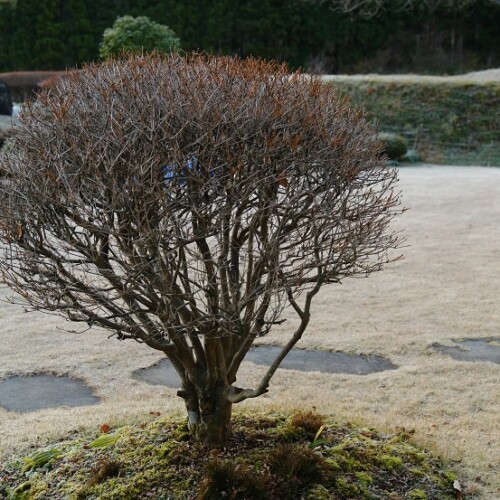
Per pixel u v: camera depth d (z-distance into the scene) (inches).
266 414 165.0
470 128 852.6
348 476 133.3
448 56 1243.8
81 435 163.2
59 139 119.6
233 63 137.6
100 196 112.6
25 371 215.2
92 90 128.0
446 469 146.3
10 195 118.8
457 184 596.1
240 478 123.8
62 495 131.2
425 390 197.5
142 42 722.8
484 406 186.2
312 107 126.6
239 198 112.6
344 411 178.1
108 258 120.9
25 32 1098.7
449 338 244.1
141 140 113.4
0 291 297.9
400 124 864.9
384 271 330.3
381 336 245.0
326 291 300.4
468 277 320.5
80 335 248.2
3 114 639.8
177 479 130.6
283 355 133.5
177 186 111.3
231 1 1122.0
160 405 185.6
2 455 154.7
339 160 121.7
